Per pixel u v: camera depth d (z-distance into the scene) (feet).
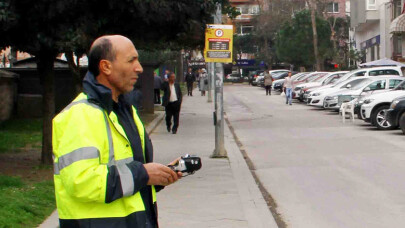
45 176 36.65
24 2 32.81
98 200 10.58
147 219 11.78
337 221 28.07
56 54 40.68
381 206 30.99
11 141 55.77
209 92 126.82
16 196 28.81
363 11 172.86
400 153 50.06
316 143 58.29
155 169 11.19
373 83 89.81
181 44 51.16
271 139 62.49
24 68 83.20
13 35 35.73
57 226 24.76
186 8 36.70
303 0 231.30
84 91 11.27
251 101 132.77
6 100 77.46
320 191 35.14
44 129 41.11
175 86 67.31
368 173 40.75
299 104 120.57
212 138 62.75
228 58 45.96
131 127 11.83
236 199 32.24
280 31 208.33
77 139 10.61
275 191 35.42
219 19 45.14
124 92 11.64
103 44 11.35
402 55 140.97
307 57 197.16
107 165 10.86
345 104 78.79
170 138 63.21
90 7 34.63
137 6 34.53
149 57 115.34
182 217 28.09
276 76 189.78
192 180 37.78
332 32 194.90
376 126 69.15
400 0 151.23
